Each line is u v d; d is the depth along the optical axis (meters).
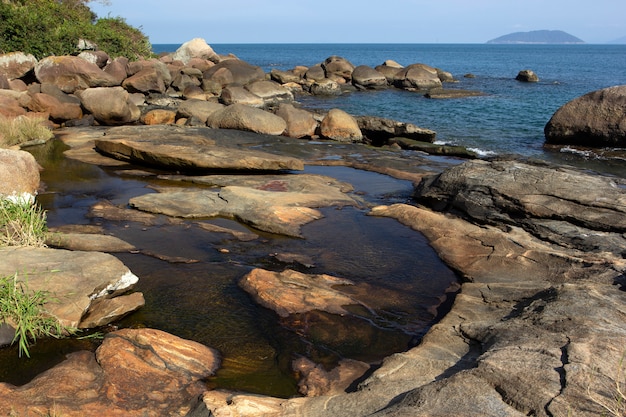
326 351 5.76
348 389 4.98
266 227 9.50
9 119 16.81
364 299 7.05
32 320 5.68
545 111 28.48
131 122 21.16
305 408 4.31
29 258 6.78
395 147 18.77
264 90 31.03
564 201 9.24
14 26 25.59
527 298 6.43
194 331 6.09
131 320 6.28
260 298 6.86
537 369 4.21
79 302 6.12
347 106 31.23
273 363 5.50
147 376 4.96
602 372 4.09
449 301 7.08
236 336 6.01
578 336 4.74
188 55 45.06
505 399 3.90
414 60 102.31
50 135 17.28
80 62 23.88
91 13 37.56
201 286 7.24
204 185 12.50
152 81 26.56
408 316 6.63
